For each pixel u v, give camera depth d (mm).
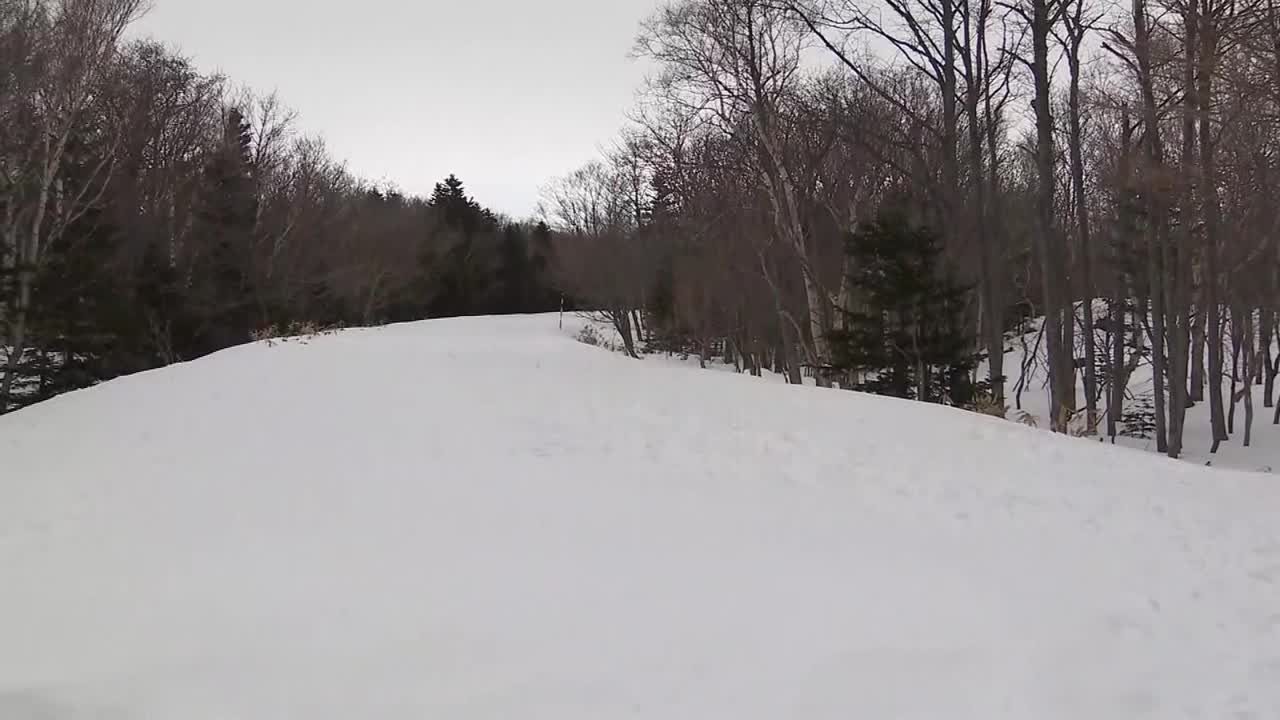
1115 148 22766
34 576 4699
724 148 22188
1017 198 31484
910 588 4641
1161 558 5211
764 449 7613
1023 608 4418
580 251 41812
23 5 20922
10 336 21875
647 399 9844
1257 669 3855
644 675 3703
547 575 4719
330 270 42969
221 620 4152
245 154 38719
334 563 4879
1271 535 5645
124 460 7332
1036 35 15398
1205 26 13422
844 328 17438
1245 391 18828
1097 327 23406
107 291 25266
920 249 15836
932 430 8469
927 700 3559
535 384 10875
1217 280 21578
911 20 17281
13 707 3369
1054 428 13633
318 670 3701
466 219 65125
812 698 3553
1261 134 16250
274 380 11062
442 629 4078
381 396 9953
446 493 6203
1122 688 3678
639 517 5715
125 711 3377
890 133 20297
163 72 32062
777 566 4914
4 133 21656
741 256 26984
